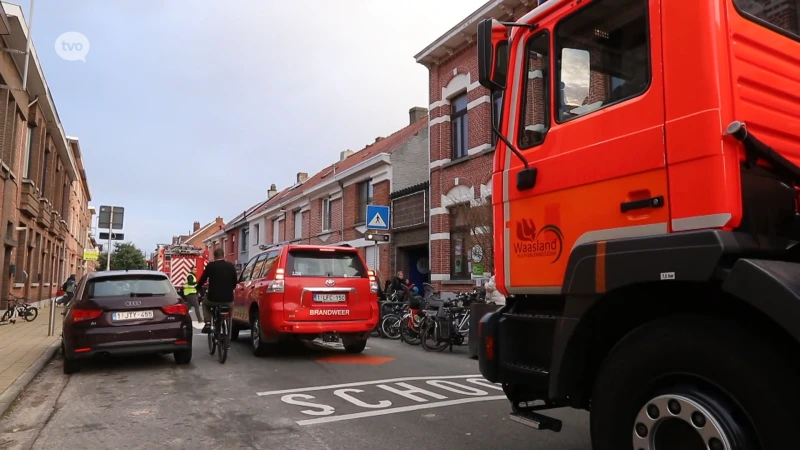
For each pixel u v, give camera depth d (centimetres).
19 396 664
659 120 285
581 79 336
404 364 896
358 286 960
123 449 466
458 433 503
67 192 3309
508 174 379
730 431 232
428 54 1738
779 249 266
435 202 1725
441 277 1664
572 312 311
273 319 904
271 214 3494
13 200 1698
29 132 2017
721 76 266
